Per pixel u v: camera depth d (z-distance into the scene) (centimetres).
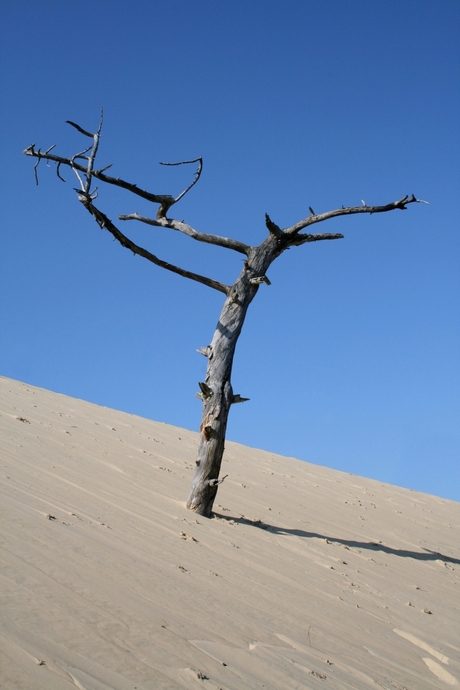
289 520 998
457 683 497
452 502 1856
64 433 1155
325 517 1124
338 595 648
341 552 854
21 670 300
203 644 401
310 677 405
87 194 877
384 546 998
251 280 920
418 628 624
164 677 338
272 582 613
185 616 442
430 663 529
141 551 564
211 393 873
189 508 831
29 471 754
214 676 360
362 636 542
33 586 404
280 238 934
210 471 843
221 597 514
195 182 952
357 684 421
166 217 966
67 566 459
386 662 496
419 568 904
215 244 927
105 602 417
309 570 710
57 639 344
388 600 690
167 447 1392
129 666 339
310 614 553
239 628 456
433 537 1249
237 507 991
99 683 310
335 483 1636
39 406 1448
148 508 760
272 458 1803
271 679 384
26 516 546
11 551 452
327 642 494
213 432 856
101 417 1587
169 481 984
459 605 761
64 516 589
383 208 916
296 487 1400
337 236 962
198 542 671
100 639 360
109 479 862
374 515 1309
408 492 1827
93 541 539
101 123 898
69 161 915
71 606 393
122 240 916
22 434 1010
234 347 916
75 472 834
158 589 479
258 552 717
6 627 338
